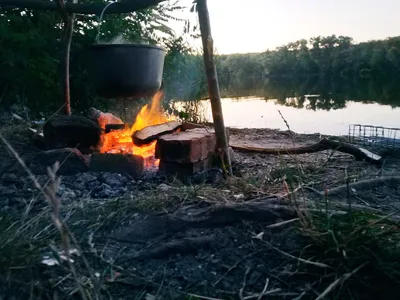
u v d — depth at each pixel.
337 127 4.48
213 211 1.40
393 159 2.51
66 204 1.60
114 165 2.02
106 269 1.17
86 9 2.31
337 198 1.72
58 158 2.03
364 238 1.18
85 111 3.88
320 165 2.31
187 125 2.52
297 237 1.28
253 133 3.72
